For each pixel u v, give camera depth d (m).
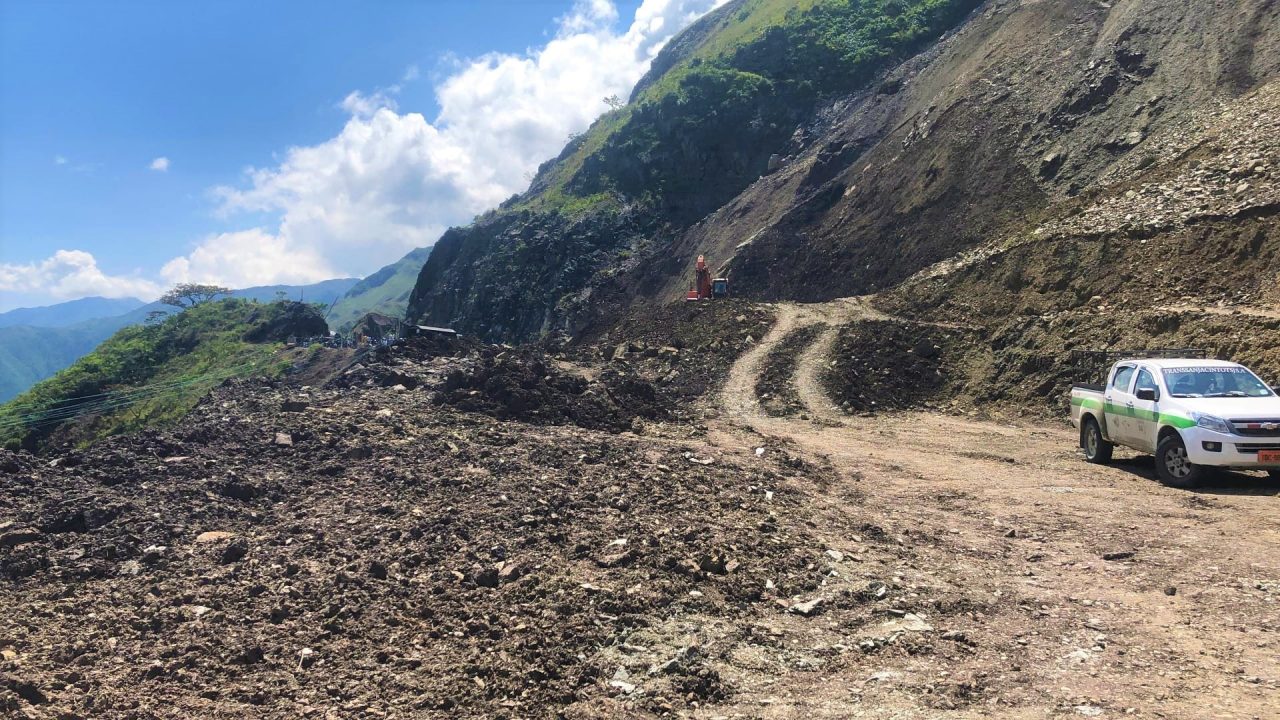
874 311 32.31
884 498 10.82
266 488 8.94
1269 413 10.15
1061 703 4.48
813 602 6.18
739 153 89.94
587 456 11.38
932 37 87.75
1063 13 50.25
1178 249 21.02
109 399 69.25
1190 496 10.02
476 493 9.03
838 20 97.25
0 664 4.73
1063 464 13.17
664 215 89.56
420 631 5.53
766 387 24.61
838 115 82.50
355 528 7.72
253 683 4.74
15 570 6.30
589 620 5.66
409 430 12.52
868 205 49.22
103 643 5.15
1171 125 31.19
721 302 37.19
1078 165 34.94
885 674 4.94
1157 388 11.35
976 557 7.77
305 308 87.81
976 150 42.78
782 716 4.41
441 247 115.75
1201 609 6.02
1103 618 5.93
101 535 7.10
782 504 9.55
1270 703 4.39
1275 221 19.06
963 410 20.97
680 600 6.11
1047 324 21.62
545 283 87.25
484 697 4.61
